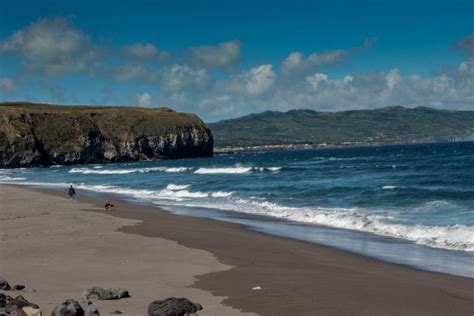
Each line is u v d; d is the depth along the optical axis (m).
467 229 17.77
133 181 58.78
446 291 10.61
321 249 16.16
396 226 19.58
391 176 46.53
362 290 10.69
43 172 101.94
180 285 11.16
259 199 32.94
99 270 12.86
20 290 10.59
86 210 29.64
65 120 159.00
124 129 168.75
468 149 121.50
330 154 146.00
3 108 156.25
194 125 182.88
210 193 38.31
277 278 11.91
